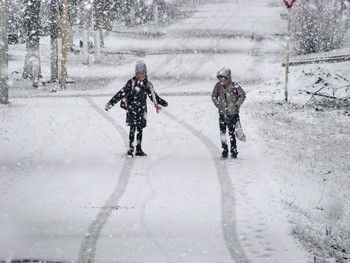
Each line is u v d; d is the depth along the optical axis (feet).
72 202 60.75
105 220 53.57
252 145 98.07
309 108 145.18
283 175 75.77
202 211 57.26
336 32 284.61
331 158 91.91
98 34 307.37
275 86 174.29
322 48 288.92
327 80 168.66
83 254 42.70
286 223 53.36
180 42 376.68
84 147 96.43
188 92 191.31
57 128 116.26
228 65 286.05
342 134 113.19
